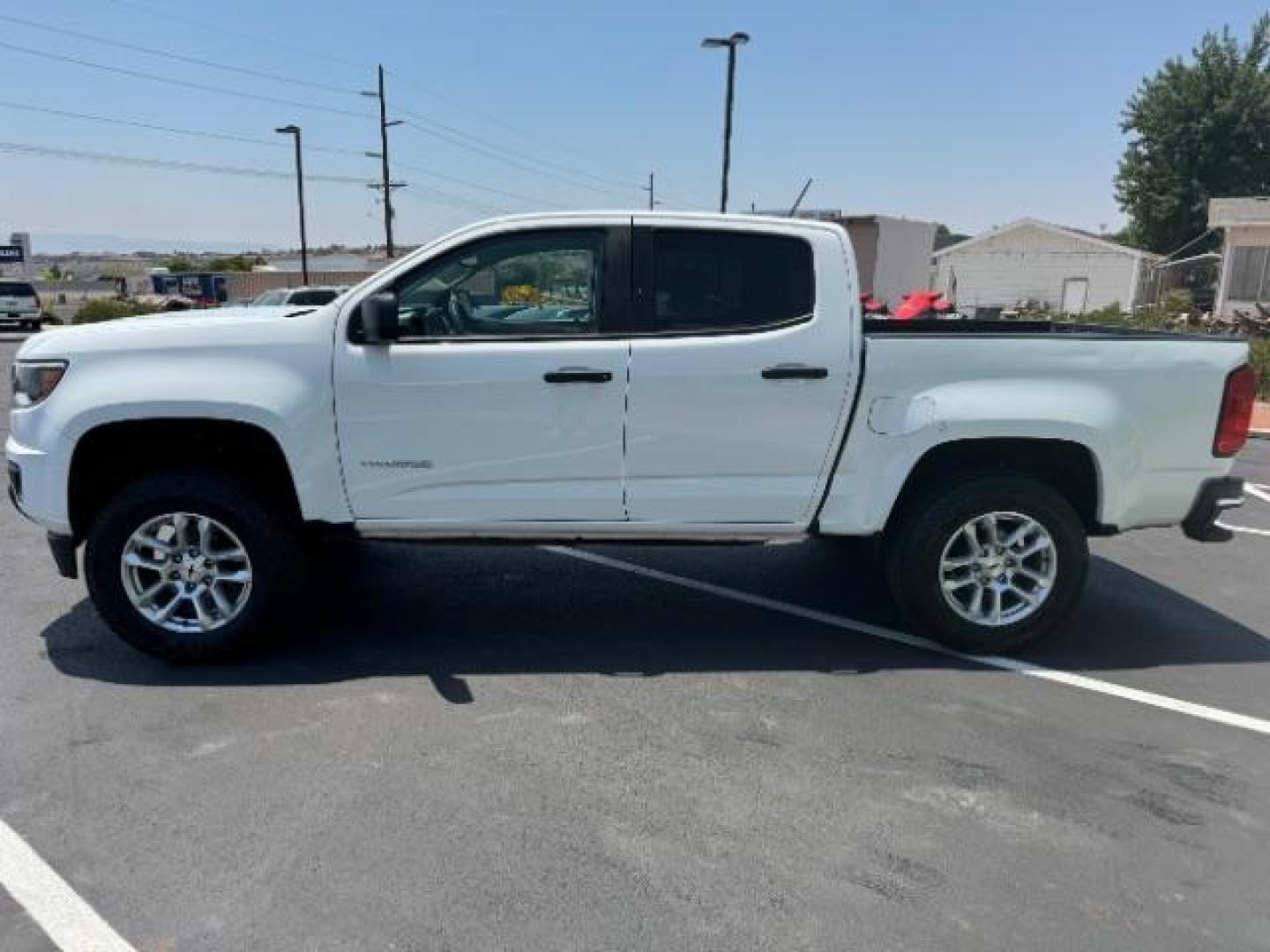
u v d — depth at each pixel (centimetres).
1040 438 440
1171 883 294
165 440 450
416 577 584
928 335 437
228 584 449
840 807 332
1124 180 4909
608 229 432
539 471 437
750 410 434
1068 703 416
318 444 428
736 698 417
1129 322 2311
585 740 378
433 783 344
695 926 271
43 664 445
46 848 303
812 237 434
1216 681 442
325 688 421
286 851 303
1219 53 4525
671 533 452
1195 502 454
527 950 261
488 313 436
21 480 427
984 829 321
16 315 3403
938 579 451
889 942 266
